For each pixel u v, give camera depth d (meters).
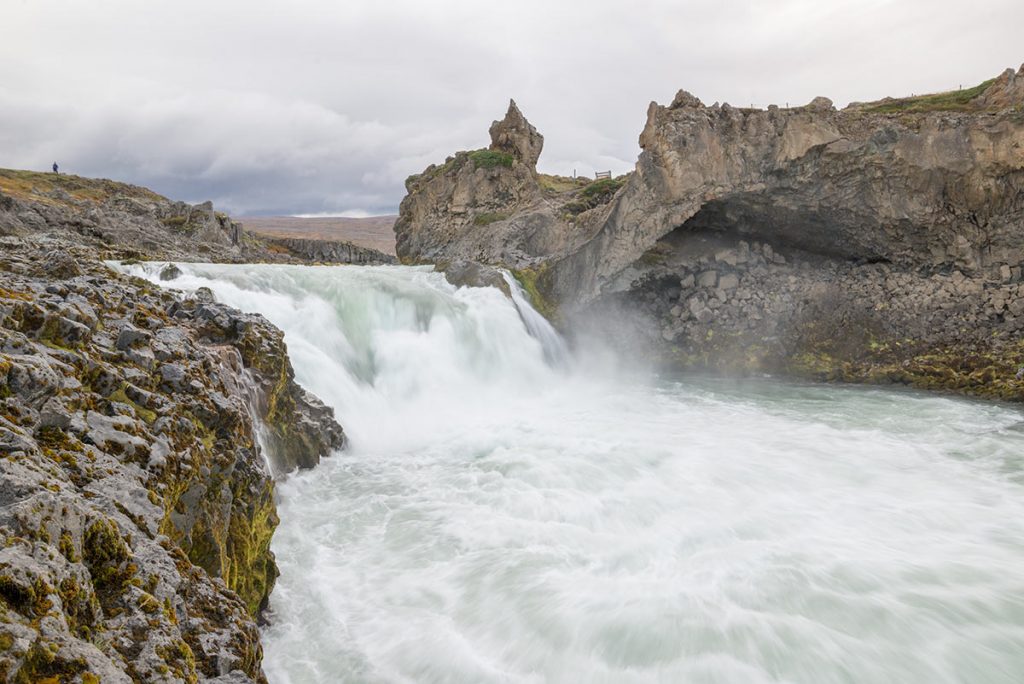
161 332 9.49
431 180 42.84
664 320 29.75
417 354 21.09
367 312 21.88
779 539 10.27
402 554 9.74
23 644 3.36
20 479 4.36
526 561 9.49
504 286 26.44
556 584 8.87
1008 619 8.21
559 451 14.62
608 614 8.15
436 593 8.70
